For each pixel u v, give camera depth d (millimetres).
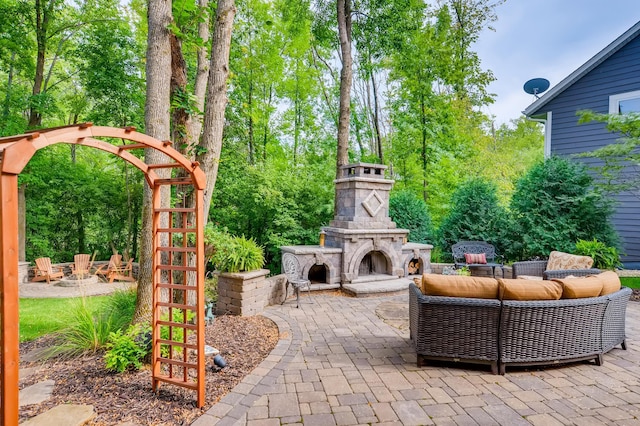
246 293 5465
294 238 11031
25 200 11656
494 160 16047
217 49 5328
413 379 3395
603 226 7824
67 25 11445
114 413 2725
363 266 8289
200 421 2627
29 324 5703
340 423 2637
